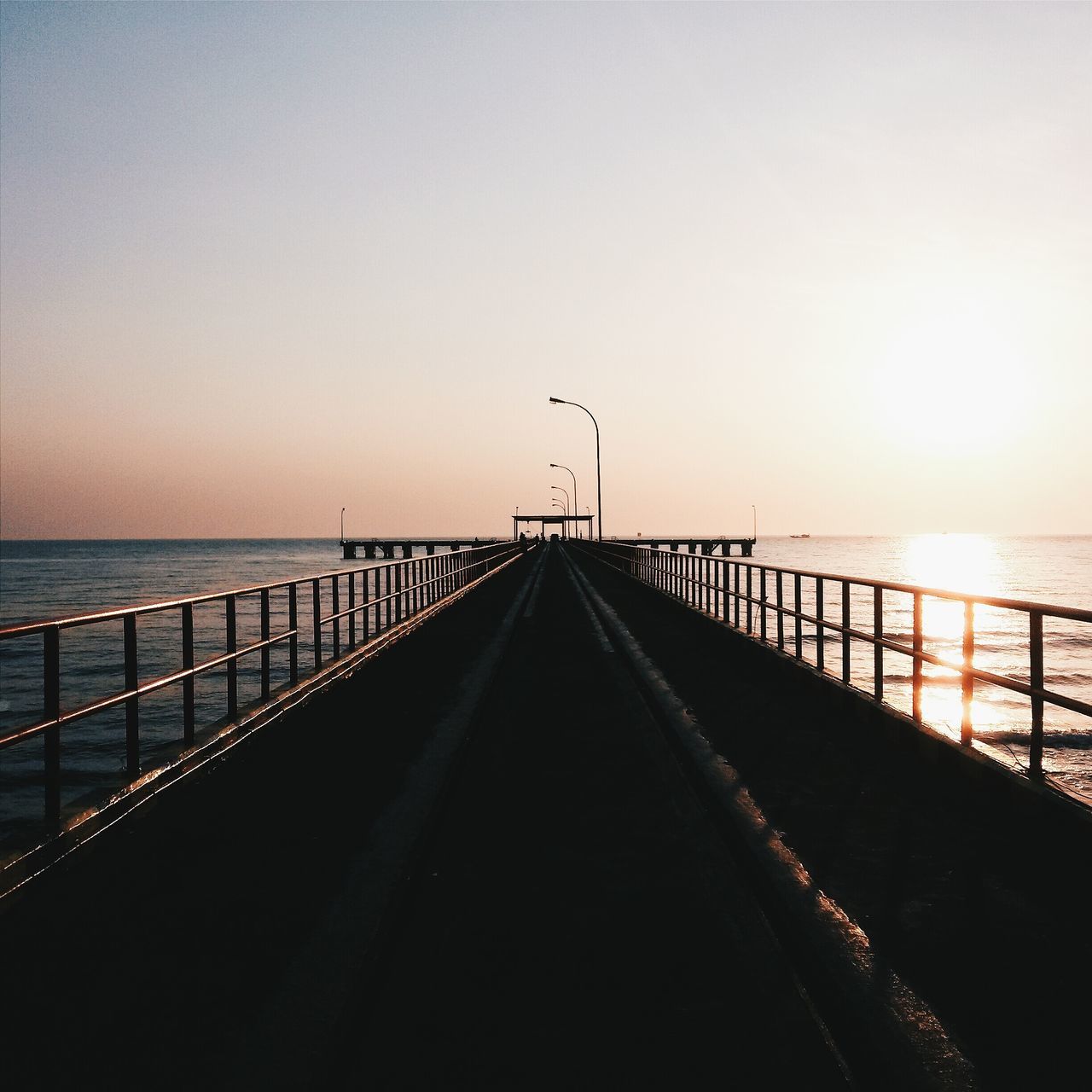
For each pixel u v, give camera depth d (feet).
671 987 13.06
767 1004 12.55
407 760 27.27
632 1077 10.72
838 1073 10.81
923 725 26.02
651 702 37.22
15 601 220.84
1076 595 216.33
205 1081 10.51
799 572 40.93
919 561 452.76
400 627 55.88
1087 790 41.83
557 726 33.17
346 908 15.67
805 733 30.50
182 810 20.70
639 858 18.84
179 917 15.39
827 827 20.04
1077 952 13.76
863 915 15.15
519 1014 12.25
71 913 15.64
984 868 17.40
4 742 15.42
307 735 31.19
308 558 612.70
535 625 72.02
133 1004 12.36
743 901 16.47
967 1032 11.43
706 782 23.89
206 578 338.75
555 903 16.39
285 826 20.74
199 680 95.71
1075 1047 11.09
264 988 12.78
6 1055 11.09
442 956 14.15
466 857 18.90
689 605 73.41
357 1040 11.60
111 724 75.31
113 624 165.37
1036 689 19.97
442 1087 10.53
